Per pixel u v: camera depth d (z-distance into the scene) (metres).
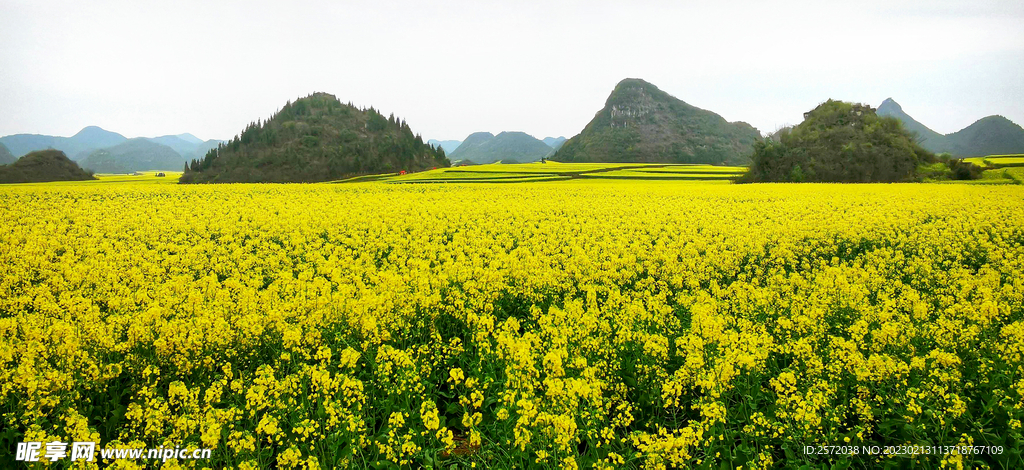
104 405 7.71
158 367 8.15
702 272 15.36
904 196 36.19
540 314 10.79
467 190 47.59
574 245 18.89
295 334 8.45
